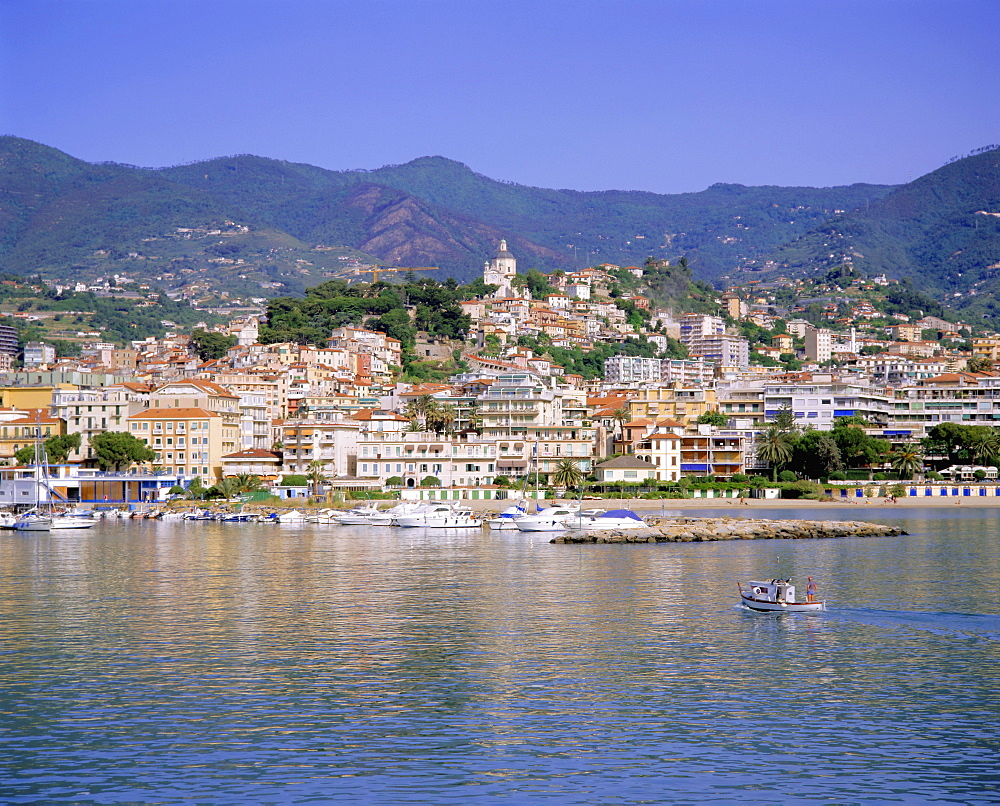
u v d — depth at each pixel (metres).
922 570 154.88
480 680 87.56
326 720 77.00
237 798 63.16
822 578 145.75
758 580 144.38
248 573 153.88
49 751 70.69
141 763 68.56
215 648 99.31
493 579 145.88
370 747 71.44
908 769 67.62
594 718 77.56
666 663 93.50
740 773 66.94
